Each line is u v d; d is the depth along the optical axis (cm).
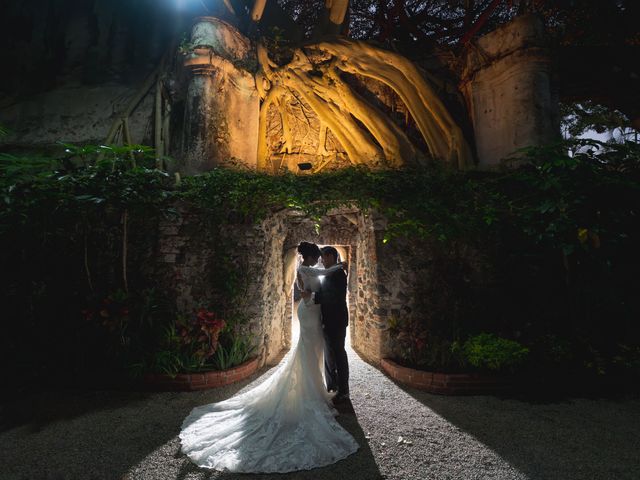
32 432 288
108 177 420
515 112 589
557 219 409
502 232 467
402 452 259
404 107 729
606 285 425
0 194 406
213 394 372
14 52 765
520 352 382
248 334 465
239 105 636
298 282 343
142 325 413
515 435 287
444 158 646
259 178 499
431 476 230
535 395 373
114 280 466
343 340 346
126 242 467
